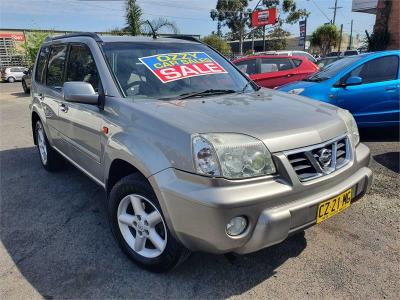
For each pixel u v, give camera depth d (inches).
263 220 87.4
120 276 109.0
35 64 206.1
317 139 97.8
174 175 91.4
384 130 269.0
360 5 725.9
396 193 161.2
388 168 191.5
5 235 134.8
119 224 115.5
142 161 97.4
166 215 93.9
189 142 89.2
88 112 130.3
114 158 111.0
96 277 108.9
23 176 197.5
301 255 117.2
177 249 99.1
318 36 1364.4
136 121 105.7
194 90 129.5
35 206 159.5
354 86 241.3
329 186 99.1
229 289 102.6
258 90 143.6
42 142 203.3
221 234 85.5
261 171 89.1
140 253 111.0
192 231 89.2
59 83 165.0
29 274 111.0
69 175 196.7
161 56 138.4
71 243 128.0
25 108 482.9
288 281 105.1
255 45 1851.6
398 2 620.1
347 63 252.5
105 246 125.5
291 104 118.6
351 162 108.0
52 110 169.0
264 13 1108.5
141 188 102.6
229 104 113.6
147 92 123.3
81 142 140.3
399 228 132.6
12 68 1211.9
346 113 120.6
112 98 118.7
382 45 642.8
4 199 167.6
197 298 99.5
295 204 91.8
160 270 107.5
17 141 281.6
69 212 152.6
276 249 120.5
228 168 86.2
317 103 125.6
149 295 101.0
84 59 143.0
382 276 106.4
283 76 384.5
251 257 116.5
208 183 86.0
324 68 278.7
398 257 115.3
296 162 93.7
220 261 114.7
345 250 119.5
